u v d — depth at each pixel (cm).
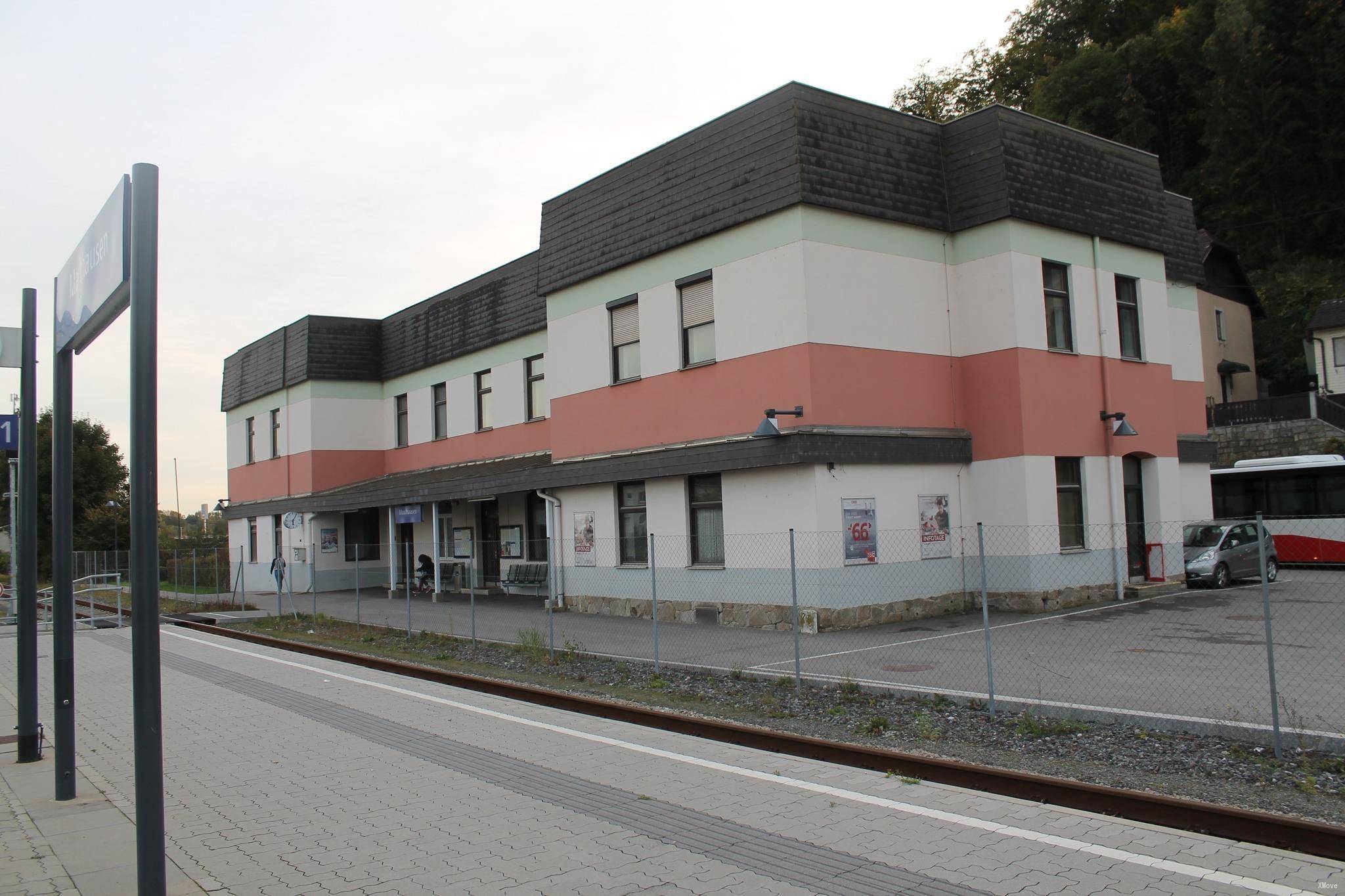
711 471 1834
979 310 1912
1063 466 1933
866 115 1847
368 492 3036
